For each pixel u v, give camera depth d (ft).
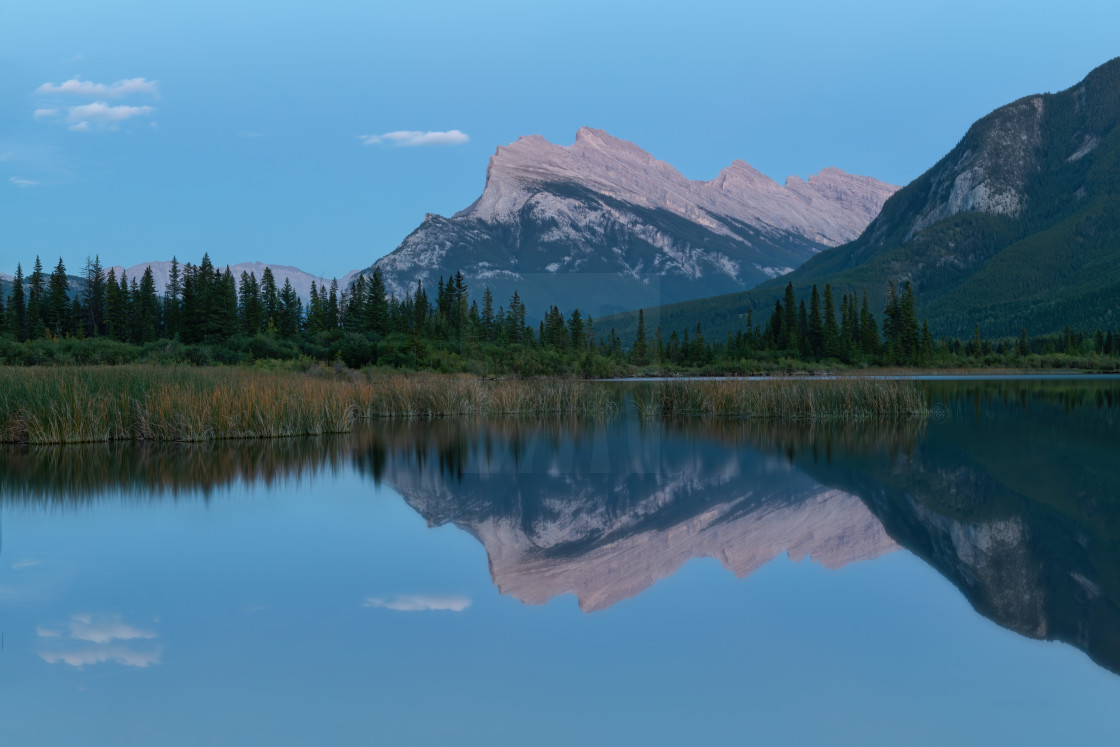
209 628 25.49
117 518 41.75
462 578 31.07
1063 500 46.96
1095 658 23.20
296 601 28.02
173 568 32.35
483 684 21.39
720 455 65.57
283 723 19.17
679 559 34.06
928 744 18.29
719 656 23.27
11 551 34.96
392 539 37.42
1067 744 18.34
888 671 22.31
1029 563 33.35
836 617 26.61
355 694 20.76
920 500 47.09
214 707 20.07
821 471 57.36
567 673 22.04
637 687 21.27
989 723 19.31
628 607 27.68
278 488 50.65
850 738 18.60
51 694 20.74
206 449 68.33
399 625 25.76
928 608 27.55
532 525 40.55
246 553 34.73
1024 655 23.40
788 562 33.58
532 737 18.52
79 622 26.02
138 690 21.03
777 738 18.56
